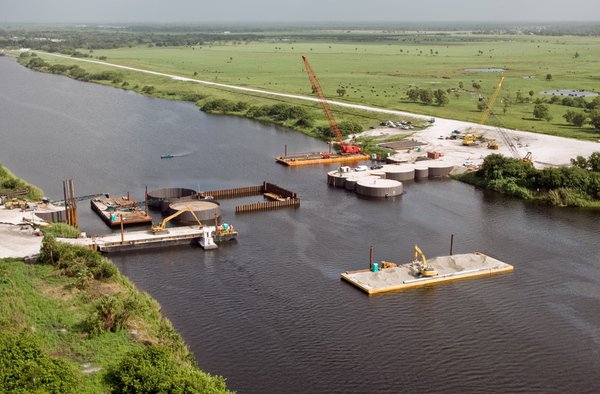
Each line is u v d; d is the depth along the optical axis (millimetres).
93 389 78750
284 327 102500
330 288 116312
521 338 100000
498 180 183875
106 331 93938
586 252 135000
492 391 87062
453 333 101188
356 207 166375
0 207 152125
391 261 129000
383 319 105312
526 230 149125
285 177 197125
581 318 106438
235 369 90938
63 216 148125
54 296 104625
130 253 132750
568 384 88812
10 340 81625
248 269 124812
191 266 126188
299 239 141625
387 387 87562
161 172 199750
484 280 120125
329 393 86000
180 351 91625
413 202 171625
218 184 187500
